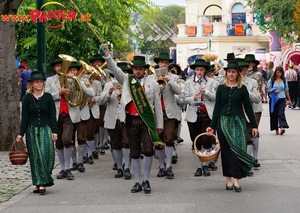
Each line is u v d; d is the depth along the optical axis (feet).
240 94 33.63
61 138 38.81
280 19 127.65
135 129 33.81
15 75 49.26
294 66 96.63
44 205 30.86
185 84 40.27
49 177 33.40
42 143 33.24
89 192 34.12
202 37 215.92
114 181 37.63
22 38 71.56
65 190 34.76
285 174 38.93
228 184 34.19
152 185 35.94
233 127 33.35
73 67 39.91
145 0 75.05
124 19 74.08
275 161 44.45
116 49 77.36
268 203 30.50
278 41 141.28
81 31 69.15
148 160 33.65
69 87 38.68
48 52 69.41
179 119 40.19
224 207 29.73
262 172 39.78
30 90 33.78
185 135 63.87
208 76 44.78
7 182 37.06
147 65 34.19
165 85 38.06
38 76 33.32
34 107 33.27
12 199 32.40
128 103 33.71
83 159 45.09
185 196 32.50
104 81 46.09
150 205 30.40
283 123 61.46
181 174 39.78
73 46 69.36
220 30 213.87
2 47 48.57
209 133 34.06
